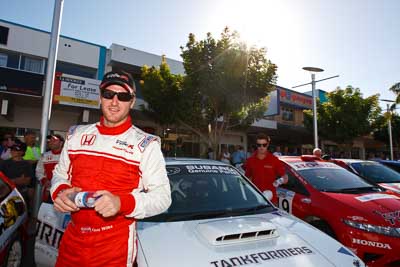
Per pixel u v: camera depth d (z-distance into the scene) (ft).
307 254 6.97
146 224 8.00
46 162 15.06
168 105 38.04
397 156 98.94
